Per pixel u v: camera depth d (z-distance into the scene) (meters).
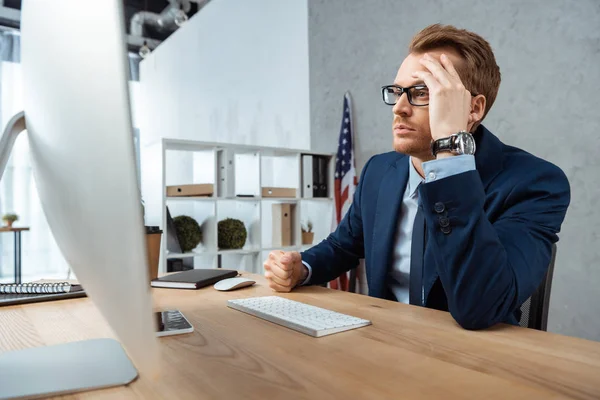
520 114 2.47
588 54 2.20
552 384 0.54
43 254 6.45
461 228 0.84
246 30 4.68
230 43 4.96
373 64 3.33
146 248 0.27
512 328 0.81
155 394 0.51
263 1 4.42
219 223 3.35
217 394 0.51
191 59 5.83
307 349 0.68
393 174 1.40
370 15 3.34
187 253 3.09
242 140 4.82
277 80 4.27
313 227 3.85
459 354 0.65
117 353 0.64
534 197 1.07
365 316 0.89
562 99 2.30
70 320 0.86
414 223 1.25
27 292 1.09
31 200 6.37
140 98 7.39
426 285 1.12
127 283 0.29
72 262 0.43
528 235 0.97
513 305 0.86
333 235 1.52
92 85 0.28
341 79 3.59
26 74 0.47
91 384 0.52
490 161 1.16
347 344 0.70
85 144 0.31
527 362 0.62
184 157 6.02
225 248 3.35
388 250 1.34
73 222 0.36
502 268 0.82
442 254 0.85
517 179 1.10
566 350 0.67
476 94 1.14
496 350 0.67
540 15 2.38
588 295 2.21
